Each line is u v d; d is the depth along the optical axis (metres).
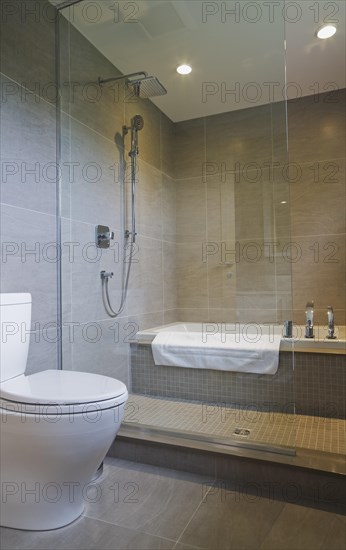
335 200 2.99
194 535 1.29
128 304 2.56
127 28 2.22
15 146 1.79
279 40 2.27
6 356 1.55
